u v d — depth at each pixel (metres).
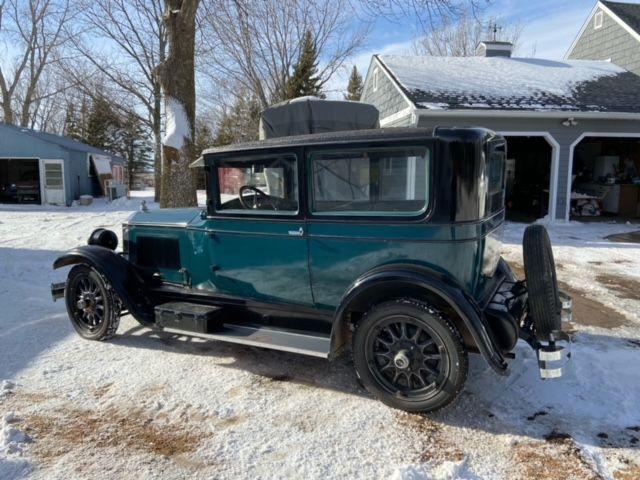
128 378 3.58
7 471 2.46
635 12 17.44
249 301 3.74
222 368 3.77
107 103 20.14
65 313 5.13
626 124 12.02
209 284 3.93
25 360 3.90
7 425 2.87
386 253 3.09
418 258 3.01
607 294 5.92
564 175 12.27
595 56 18.42
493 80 13.59
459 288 2.89
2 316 5.02
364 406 3.17
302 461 2.58
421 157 2.93
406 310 2.94
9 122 26.77
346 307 3.08
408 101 11.52
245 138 25.72
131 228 4.36
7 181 23.36
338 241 3.22
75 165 22.23
